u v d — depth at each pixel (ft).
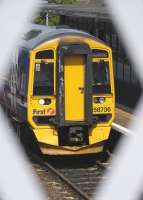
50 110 89.86
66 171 88.99
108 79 91.66
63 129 90.12
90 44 90.58
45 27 109.19
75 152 90.84
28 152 98.48
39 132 90.07
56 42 89.66
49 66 89.81
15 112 101.65
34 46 90.33
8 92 108.27
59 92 88.74
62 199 74.95
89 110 89.15
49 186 80.89
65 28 103.60
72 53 87.25
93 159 94.58
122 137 97.25
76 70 88.58
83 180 84.28
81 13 125.18
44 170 88.89
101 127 91.30
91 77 88.74
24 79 92.79
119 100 118.62
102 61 91.35
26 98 90.74
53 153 90.94
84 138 90.94
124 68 115.55
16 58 100.53
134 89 110.32
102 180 83.92
